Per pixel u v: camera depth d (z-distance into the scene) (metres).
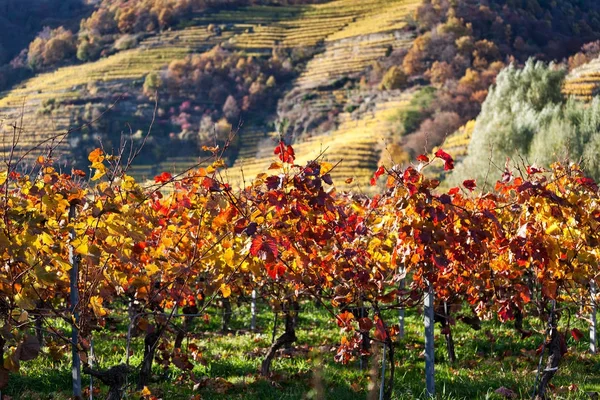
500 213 8.48
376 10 156.38
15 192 7.07
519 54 130.50
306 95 119.94
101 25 153.38
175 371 9.99
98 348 11.49
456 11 136.88
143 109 107.12
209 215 7.45
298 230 6.73
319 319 16.09
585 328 13.39
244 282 9.41
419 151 80.44
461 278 8.55
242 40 147.38
